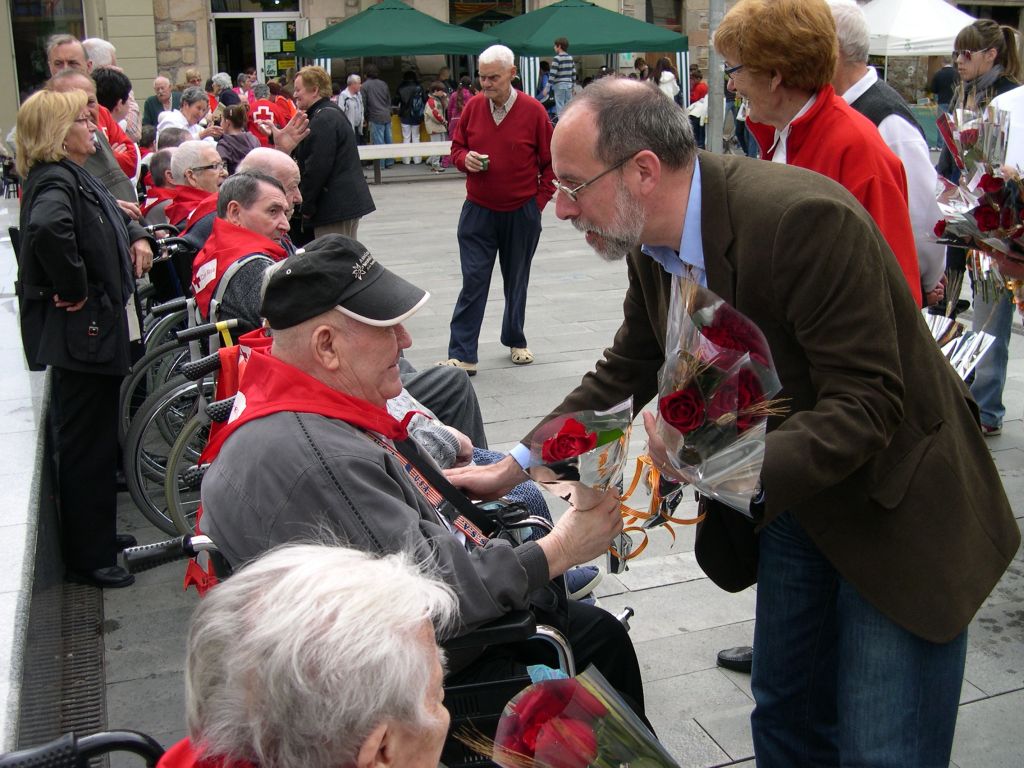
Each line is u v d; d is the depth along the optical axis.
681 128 2.07
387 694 1.18
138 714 3.22
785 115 2.88
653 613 3.64
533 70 18.81
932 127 13.34
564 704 1.67
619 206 2.10
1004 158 3.01
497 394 6.02
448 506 2.45
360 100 19.53
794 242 1.95
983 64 5.14
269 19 20.33
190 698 1.24
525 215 6.34
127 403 4.83
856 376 1.94
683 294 1.96
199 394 4.07
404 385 3.62
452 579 2.03
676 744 2.95
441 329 7.54
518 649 2.33
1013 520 2.25
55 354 3.77
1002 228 2.95
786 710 2.46
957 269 4.58
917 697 2.14
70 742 1.52
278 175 4.98
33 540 3.00
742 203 2.03
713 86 9.78
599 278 9.14
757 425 1.88
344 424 2.21
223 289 3.98
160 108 13.48
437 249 10.91
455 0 22.28
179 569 4.20
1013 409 5.54
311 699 1.15
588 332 7.38
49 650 3.26
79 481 3.93
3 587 2.74
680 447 1.94
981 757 2.84
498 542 2.17
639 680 2.56
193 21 19.36
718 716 3.07
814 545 2.28
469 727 2.13
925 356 2.09
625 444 2.07
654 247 2.23
